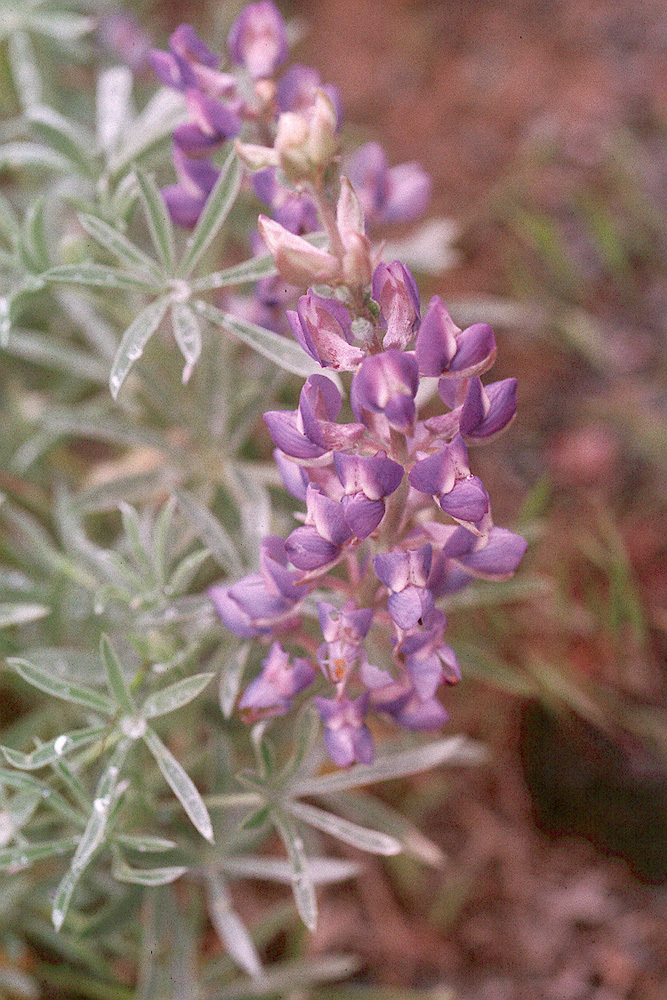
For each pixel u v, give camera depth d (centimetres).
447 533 34
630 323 59
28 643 44
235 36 38
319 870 41
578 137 65
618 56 69
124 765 38
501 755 49
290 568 35
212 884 40
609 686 49
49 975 44
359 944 47
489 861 48
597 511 52
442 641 34
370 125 67
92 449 54
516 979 46
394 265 32
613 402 56
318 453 33
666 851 48
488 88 68
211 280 38
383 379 32
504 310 51
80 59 50
